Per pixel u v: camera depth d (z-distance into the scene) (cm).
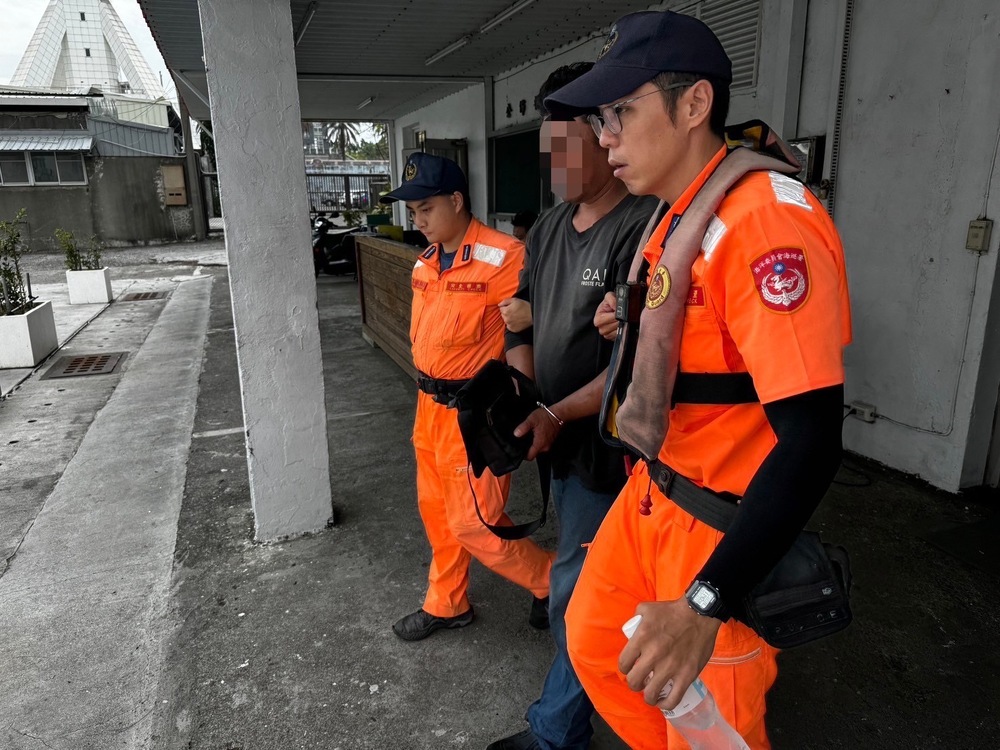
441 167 209
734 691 114
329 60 743
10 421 500
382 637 246
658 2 496
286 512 312
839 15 346
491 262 210
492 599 265
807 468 87
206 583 282
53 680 229
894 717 202
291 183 277
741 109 421
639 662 92
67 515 349
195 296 1077
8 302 657
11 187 1944
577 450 171
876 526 303
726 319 99
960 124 301
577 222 174
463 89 938
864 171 349
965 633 236
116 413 511
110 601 273
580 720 172
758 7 397
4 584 287
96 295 1025
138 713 214
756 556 89
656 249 113
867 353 361
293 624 254
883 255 345
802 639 101
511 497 356
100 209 2027
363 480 376
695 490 114
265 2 257
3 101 1919
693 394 108
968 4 292
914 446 343
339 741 200
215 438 452
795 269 91
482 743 199
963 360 315
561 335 171
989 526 299
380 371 607
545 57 693
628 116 105
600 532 137
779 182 100
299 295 289
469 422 173
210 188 2859
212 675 229
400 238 694
